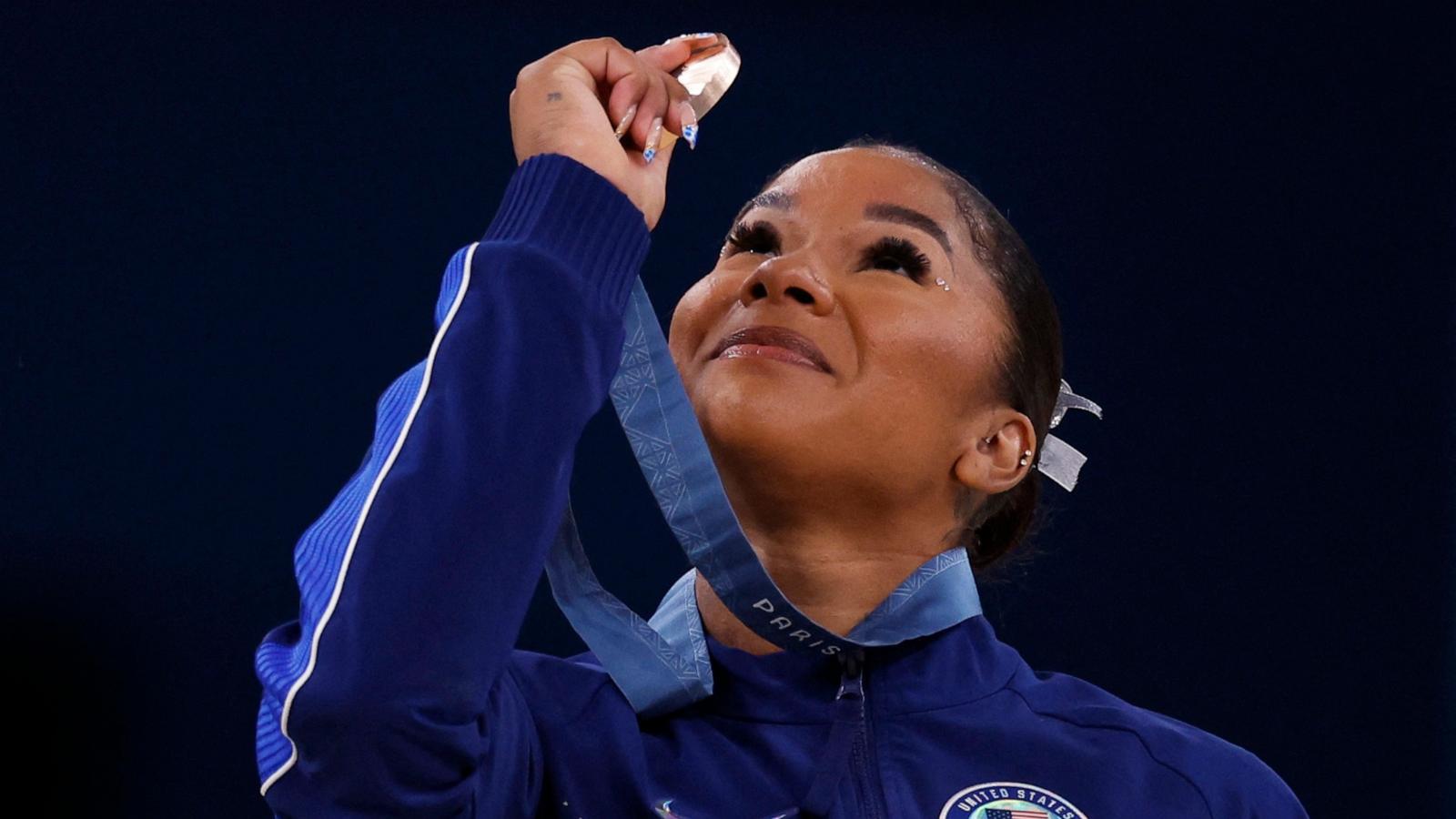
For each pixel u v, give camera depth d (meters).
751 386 4.27
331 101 9.00
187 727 8.20
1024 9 9.40
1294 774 8.57
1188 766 4.39
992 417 4.57
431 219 8.97
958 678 4.54
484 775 3.85
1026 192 9.26
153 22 8.89
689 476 4.12
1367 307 9.00
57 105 8.75
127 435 8.48
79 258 8.62
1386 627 8.69
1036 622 8.65
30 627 8.23
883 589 4.59
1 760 8.04
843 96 9.30
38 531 8.34
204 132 8.84
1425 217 9.04
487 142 9.10
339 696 3.33
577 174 3.84
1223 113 9.25
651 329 4.16
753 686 4.38
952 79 9.35
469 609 3.41
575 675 4.41
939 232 4.58
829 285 4.40
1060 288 9.16
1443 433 8.84
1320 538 8.80
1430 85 9.14
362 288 8.84
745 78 9.26
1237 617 8.71
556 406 3.59
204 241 8.74
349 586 3.40
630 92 4.04
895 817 4.20
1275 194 9.16
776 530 4.47
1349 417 8.91
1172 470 8.90
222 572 8.42
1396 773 8.54
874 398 4.31
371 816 3.45
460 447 3.50
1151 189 9.23
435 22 9.16
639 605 8.48
